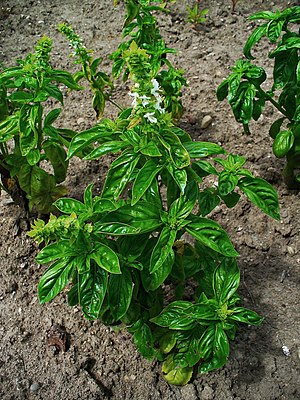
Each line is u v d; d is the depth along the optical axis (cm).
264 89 104
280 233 83
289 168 83
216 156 93
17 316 77
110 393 70
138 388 69
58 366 71
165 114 54
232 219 85
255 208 86
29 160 71
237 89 74
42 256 55
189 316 59
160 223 57
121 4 128
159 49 85
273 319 74
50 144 74
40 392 70
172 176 54
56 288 55
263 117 98
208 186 89
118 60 86
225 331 63
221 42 116
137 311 64
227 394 68
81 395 69
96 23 123
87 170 92
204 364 59
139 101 52
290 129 77
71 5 128
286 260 81
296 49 73
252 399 67
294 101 76
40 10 127
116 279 57
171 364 68
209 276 65
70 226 52
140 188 53
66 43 118
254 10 124
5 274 81
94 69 85
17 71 68
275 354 71
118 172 55
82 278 55
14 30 122
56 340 74
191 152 59
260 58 112
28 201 83
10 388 70
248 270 80
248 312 60
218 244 57
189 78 107
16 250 83
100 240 57
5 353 73
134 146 55
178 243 69
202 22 121
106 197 56
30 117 68
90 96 106
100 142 74
